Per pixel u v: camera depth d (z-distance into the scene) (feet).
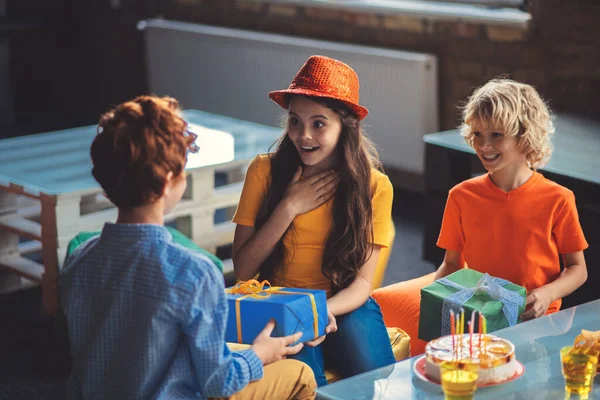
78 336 6.00
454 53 16.08
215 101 20.11
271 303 6.97
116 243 5.86
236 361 6.12
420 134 16.40
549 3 14.42
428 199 13.20
